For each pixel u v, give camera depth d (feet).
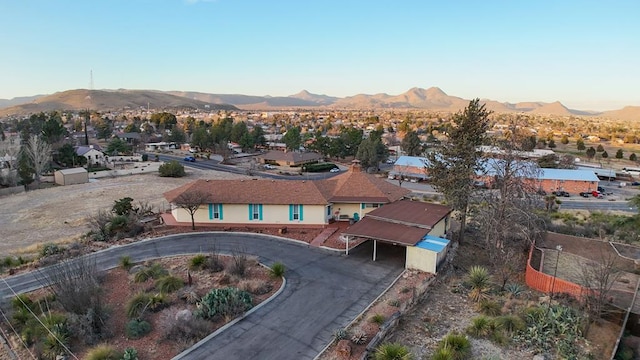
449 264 88.74
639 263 90.07
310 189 117.60
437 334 60.13
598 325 63.41
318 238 104.32
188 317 60.13
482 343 58.13
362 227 94.43
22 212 152.87
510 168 95.86
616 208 182.19
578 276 82.84
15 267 88.58
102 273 78.89
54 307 67.87
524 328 61.36
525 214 87.20
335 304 68.90
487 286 75.46
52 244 102.17
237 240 103.60
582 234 116.26
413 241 85.51
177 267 85.35
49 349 54.85
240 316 63.62
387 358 50.49
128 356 51.39
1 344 59.00
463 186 107.04
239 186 119.03
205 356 53.52
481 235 109.91
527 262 88.84
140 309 64.39
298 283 77.61
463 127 110.52
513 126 103.65
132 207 130.72
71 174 208.13
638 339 60.03
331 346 56.03
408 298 71.15
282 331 59.93
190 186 119.34
